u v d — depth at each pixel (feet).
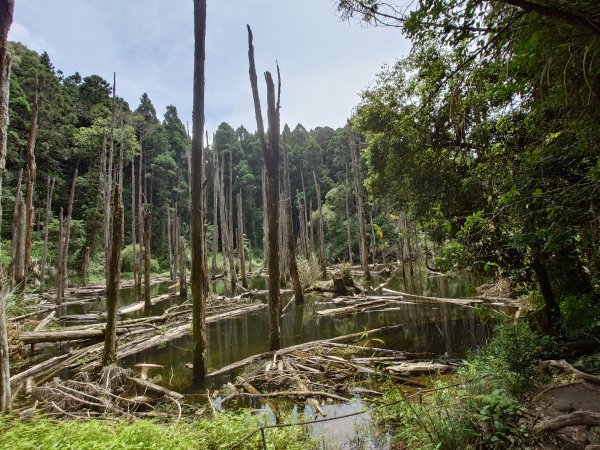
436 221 15.15
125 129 99.66
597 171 9.66
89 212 85.25
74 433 10.27
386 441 12.63
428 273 74.28
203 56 22.13
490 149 17.11
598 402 10.59
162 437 10.59
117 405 16.71
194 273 22.02
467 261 13.41
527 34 6.50
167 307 50.83
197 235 22.08
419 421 11.05
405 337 28.60
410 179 26.23
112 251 23.22
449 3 6.73
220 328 37.24
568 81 7.54
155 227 114.32
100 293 67.21
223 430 12.05
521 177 14.25
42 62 113.50
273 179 27.61
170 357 27.27
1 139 15.12
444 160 23.04
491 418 10.02
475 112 14.61
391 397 15.49
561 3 5.79
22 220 47.60
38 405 16.72
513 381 13.01
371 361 22.12
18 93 79.00
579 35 6.01
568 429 9.55
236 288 67.41
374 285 64.85
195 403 17.71
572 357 15.89
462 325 31.07
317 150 153.58
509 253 17.84
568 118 9.41
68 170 100.94
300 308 46.96
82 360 25.18
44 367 24.30
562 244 13.05
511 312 31.07
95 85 119.24
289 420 14.73
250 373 21.57
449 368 19.83
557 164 12.59
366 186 33.40
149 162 123.34
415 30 7.61
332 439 13.02
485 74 8.77
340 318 38.68
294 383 19.35
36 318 40.65
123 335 32.63
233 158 159.74
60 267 48.80
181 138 146.72
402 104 26.05
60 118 93.76
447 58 16.34
